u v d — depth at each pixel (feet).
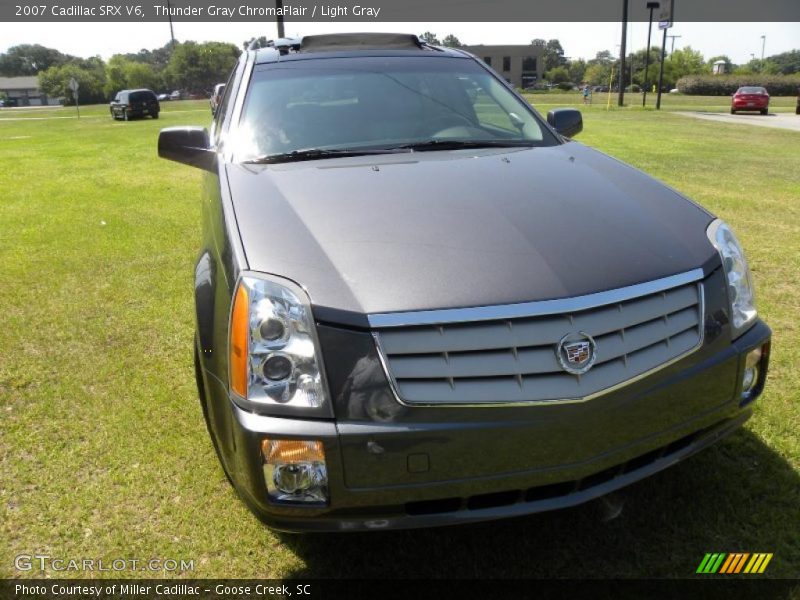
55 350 12.63
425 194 7.82
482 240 6.81
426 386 5.91
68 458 9.31
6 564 7.43
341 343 5.95
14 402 10.80
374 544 7.72
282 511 6.13
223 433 6.63
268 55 11.96
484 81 11.85
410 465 5.95
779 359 11.44
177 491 8.62
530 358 6.04
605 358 6.24
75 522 8.07
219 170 9.27
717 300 6.98
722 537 7.55
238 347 6.22
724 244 7.48
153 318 14.10
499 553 7.51
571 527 7.86
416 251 6.61
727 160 35.35
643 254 6.88
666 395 6.54
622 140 45.85
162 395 10.94
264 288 6.24
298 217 7.27
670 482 8.45
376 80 11.21
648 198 8.20
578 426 6.11
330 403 5.94
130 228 21.45
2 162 39.99
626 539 7.61
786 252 17.38
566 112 11.88
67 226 21.79
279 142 9.88
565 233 7.05
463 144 10.11
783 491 8.21
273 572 7.33
